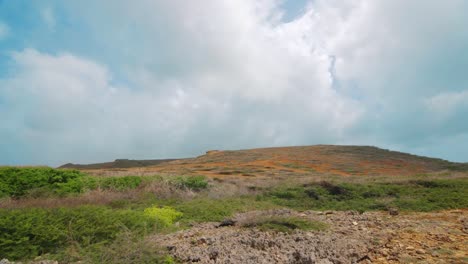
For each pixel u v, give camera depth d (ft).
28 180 44.93
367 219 34.04
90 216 25.53
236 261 18.75
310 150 181.78
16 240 21.20
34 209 25.81
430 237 24.98
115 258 18.29
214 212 37.19
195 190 56.18
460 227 28.35
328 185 59.98
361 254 21.15
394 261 20.02
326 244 22.45
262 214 33.27
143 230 24.88
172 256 20.33
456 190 53.57
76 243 20.66
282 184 64.23
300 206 49.85
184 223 32.76
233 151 186.91
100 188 46.98
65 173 50.65
